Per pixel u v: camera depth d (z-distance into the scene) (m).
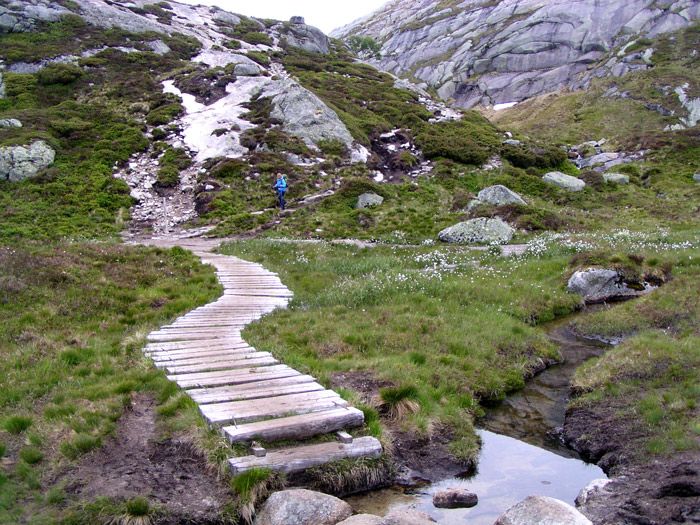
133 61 52.69
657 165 44.53
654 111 76.31
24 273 15.47
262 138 40.28
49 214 30.11
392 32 158.62
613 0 109.62
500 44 115.50
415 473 8.14
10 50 49.22
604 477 8.08
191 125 42.91
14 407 8.85
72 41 53.94
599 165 47.12
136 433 8.22
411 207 33.09
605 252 20.09
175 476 7.19
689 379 10.09
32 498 6.59
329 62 66.06
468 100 108.62
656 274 19.02
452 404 10.30
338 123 43.72
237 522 6.59
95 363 10.86
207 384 9.62
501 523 6.12
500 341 13.71
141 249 21.36
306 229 29.94
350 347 12.73
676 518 6.30
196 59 57.22
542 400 11.23
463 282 18.77
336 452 7.67
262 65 59.44
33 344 11.50
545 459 8.75
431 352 12.64
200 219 31.70
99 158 36.53
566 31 109.06
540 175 40.09
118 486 6.88
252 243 26.56
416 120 48.09
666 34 98.25
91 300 14.82
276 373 10.32
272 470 7.14
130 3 69.75
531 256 23.25
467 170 39.00
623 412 9.45
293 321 14.52
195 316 14.83
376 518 6.21
